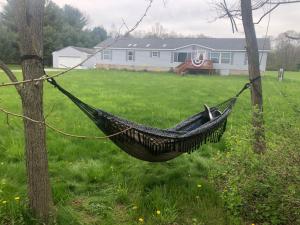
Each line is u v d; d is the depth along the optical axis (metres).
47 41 48.62
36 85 3.63
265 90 16.77
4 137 7.36
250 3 5.62
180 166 5.87
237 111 11.88
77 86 19.61
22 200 4.27
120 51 42.59
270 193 3.93
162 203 4.44
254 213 4.16
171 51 40.44
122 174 5.52
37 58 3.58
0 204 4.12
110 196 4.69
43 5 3.56
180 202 4.51
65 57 46.97
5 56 42.75
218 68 38.56
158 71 41.06
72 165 5.88
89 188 5.00
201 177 5.54
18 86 3.65
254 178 4.00
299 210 3.68
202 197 4.66
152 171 5.65
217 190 4.84
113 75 31.19
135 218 4.18
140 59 41.97
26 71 3.59
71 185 5.03
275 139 3.96
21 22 3.50
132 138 4.44
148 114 11.00
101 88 18.97
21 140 7.13
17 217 3.90
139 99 14.80
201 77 32.53
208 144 7.19
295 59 43.59
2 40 42.28
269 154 3.93
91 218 4.22
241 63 37.91
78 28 59.53
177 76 32.88
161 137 4.50
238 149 4.24
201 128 5.00
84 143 7.13
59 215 4.05
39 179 3.85
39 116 3.73
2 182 4.79
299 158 3.64
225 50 37.88
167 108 12.41
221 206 4.42
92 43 60.06
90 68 43.12
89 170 5.57
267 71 45.25
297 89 13.63
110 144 7.04
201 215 4.21
